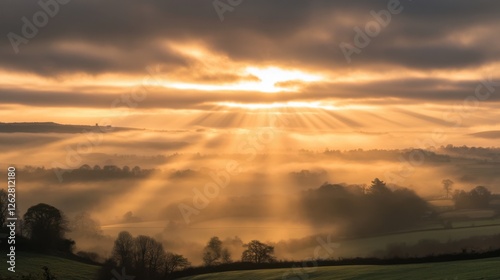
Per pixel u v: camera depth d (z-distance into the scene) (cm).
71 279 7050
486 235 8231
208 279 6969
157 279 7694
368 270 6041
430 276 4853
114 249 8075
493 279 4212
